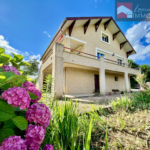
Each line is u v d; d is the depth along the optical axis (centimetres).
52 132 143
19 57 127
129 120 226
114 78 1305
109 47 1257
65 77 888
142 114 254
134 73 1284
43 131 92
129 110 287
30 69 1606
